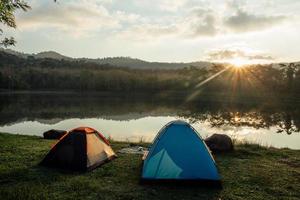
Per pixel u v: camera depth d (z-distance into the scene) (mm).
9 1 12953
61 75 123750
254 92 96375
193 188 8094
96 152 10016
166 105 59031
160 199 7363
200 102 68500
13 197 7070
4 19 13344
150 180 8242
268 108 53156
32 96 86000
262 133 26141
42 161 9664
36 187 7824
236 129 28297
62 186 8000
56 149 9656
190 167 8281
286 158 11742
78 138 9727
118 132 25203
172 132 8805
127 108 51625
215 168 8305
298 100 74188
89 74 121250
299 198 7605
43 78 117812
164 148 8594
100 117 37719
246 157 11742
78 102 65312
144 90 114750
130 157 11102
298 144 20609
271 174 9484
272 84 100688
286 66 103500
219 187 8148
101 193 7633
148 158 8578
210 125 30797
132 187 8070
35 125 29781
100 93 108250
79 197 7344
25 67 145750
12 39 18891
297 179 9039
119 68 184750
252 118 37594
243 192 7918
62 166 9422
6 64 148625
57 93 104500
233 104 62469
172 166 8320
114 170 9445
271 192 7984
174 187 8117
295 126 30828
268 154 12359
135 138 21484
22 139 14867
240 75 114062
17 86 107375
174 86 112938
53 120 34219
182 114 41969
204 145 8672
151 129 27172
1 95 87062
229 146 12492
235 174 9422
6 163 9898
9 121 33125
